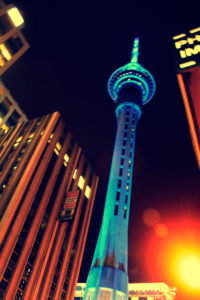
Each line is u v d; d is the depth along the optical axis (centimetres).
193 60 919
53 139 6606
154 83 10844
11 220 4747
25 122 7781
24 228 4956
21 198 5100
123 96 9950
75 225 6706
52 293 5225
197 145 884
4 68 6366
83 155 8075
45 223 5572
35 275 4888
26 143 6600
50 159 6288
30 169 5550
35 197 5434
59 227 5981
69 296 5688
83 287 9644
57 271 5559
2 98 7969
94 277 5428
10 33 6297
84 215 7238
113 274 5388
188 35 1043
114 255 5775
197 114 879
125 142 8306
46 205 5694
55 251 5616
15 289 4353
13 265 4503
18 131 7512
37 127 7075
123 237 6175
